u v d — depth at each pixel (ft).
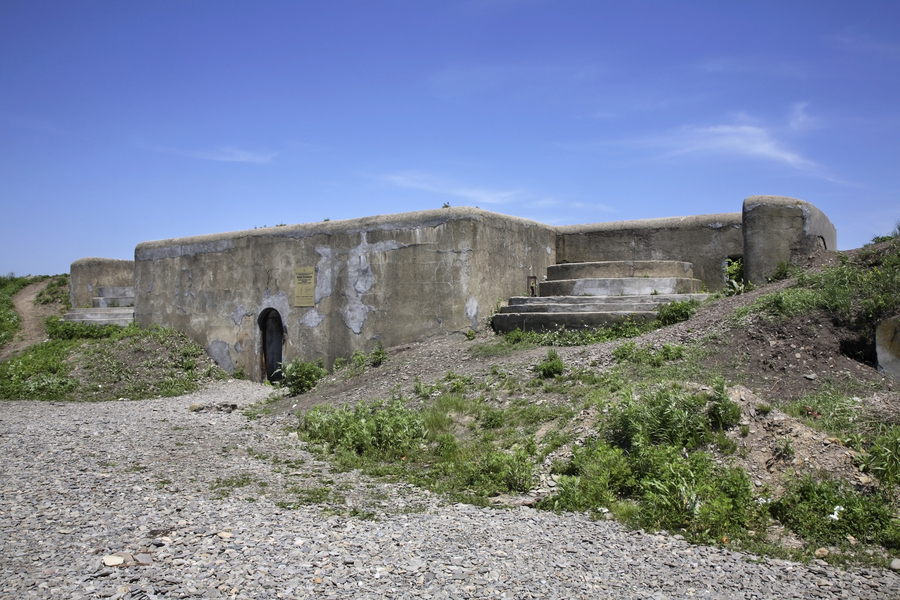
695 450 21.53
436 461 25.21
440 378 34.47
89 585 13.66
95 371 49.16
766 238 40.04
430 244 42.98
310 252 48.26
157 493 20.79
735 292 38.96
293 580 14.33
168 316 57.88
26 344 60.64
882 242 37.73
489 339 40.50
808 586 14.83
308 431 30.83
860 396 25.67
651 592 14.29
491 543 16.87
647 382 27.43
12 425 33.78
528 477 21.91
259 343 51.21
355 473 24.29
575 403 27.27
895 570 15.84
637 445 21.34
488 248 43.32
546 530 17.99
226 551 15.74
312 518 18.67
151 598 13.25
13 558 15.06
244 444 29.04
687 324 33.58
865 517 17.83
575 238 52.11
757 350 29.19
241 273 52.39
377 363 41.91
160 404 42.29
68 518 17.93
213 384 50.16
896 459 19.29
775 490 19.63
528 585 14.44
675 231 48.29
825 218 43.83
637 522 18.51
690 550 16.71
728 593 14.35
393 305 44.32
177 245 57.21
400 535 17.30
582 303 40.40
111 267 70.49
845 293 31.09
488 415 27.81
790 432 21.26
